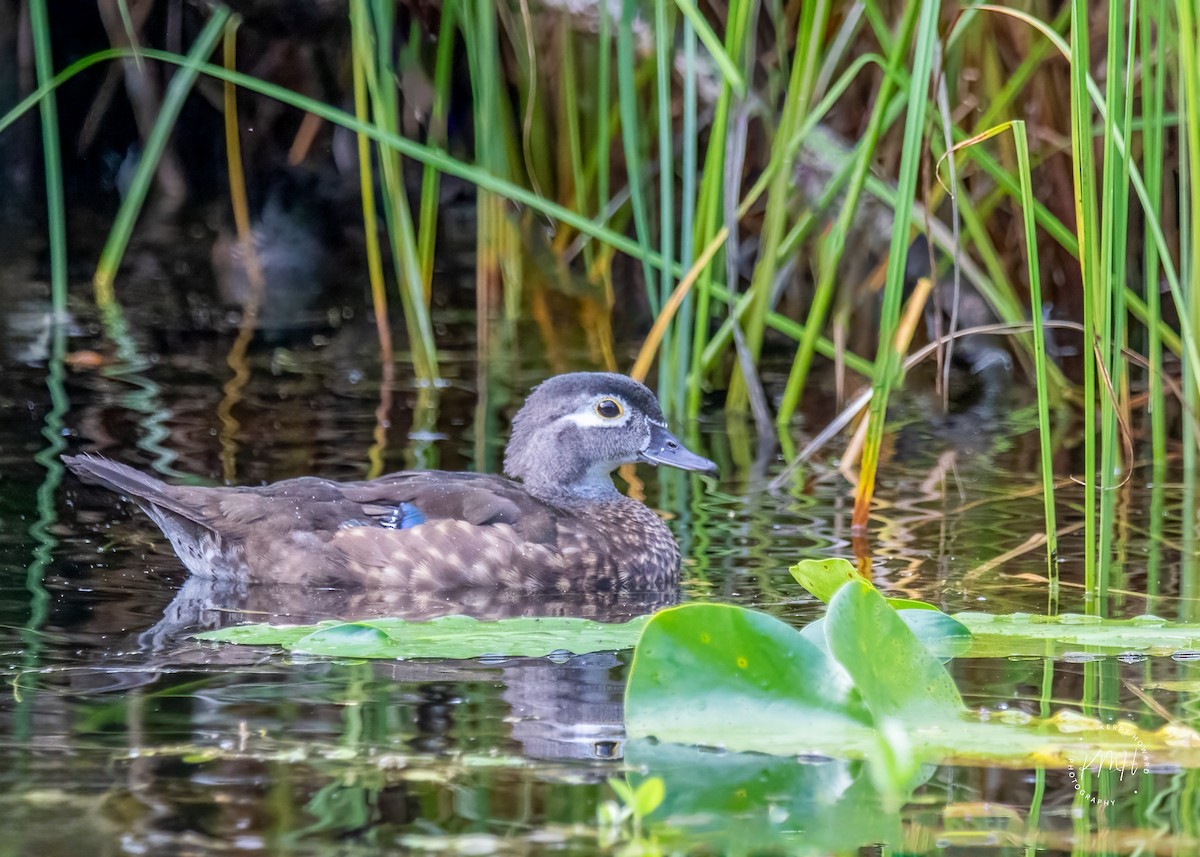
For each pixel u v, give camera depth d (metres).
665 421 12.70
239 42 21.58
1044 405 9.73
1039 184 17.73
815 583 8.70
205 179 24.34
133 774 6.75
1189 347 11.23
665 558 11.48
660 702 7.35
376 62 19.88
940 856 6.03
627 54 13.97
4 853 5.89
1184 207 11.87
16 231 24.80
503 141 17.66
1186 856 6.01
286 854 5.91
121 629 9.42
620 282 21.78
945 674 7.60
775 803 6.51
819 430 15.64
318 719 7.56
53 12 23.67
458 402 16.36
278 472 13.51
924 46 10.47
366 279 23.12
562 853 5.95
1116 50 9.23
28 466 13.59
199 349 18.70
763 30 17.05
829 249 14.61
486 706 7.80
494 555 11.32
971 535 11.89
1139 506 12.73
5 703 7.80
